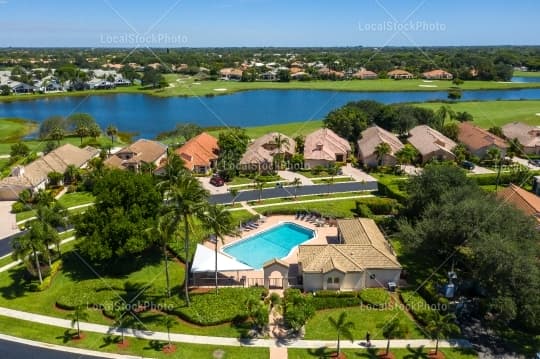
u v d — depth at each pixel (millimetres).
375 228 66188
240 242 70000
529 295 45406
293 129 149000
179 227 58719
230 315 50156
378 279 56469
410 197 70250
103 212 59688
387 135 118375
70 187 92188
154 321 50188
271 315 51438
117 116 185375
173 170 63938
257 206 83438
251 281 58344
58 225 59938
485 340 47062
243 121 173000
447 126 129375
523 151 117250
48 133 138500
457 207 55531
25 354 44750
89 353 45062
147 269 61781
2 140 139000
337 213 78062
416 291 55438
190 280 58406
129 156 107188
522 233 53781
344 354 44844
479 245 49250
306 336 47812
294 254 66062
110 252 57000
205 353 45094
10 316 51156
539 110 171375
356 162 111125
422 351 45375
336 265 55094
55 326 49438
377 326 49156
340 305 52844
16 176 88625
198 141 109875
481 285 51125
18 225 76062
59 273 60875
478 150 111188
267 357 44500
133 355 44812
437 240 55938
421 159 110125
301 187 94188
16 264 63406
